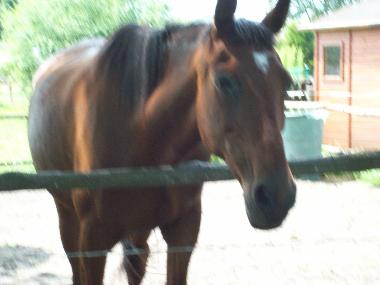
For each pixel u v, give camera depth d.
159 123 2.70
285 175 2.11
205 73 2.38
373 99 11.80
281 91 2.22
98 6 12.97
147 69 2.76
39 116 3.62
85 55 3.60
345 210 7.18
